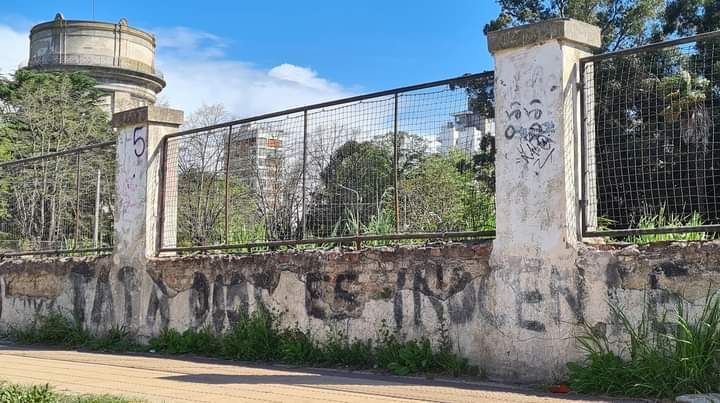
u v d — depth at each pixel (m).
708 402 5.67
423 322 8.20
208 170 11.34
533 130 7.47
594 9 35.50
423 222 8.73
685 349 6.18
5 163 15.26
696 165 7.90
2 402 5.64
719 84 9.51
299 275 9.53
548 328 7.16
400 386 7.02
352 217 9.41
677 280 6.46
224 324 10.34
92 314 12.31
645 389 6.27
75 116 38.81
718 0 33.62
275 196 10.35
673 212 7.80
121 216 12.10
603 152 8.03
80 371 8.45
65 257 13.38
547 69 7.43
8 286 14.05
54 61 52.56
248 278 10.12
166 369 8.64
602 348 6.78
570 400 6.19
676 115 8.38
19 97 38.06
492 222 8.19
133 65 54.62
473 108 8.30
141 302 11.49
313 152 9.89
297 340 9.44
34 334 13.04
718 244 6.28
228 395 6.45
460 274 7.91
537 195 7.37
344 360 8.77
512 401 6.11
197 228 11.40
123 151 12.30
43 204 14.49
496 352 7.53
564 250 7.12
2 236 15.02
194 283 10.78
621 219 7.75
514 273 7.45
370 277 8.75
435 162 8.64
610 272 6.83
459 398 6.26
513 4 37.44
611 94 8.42
